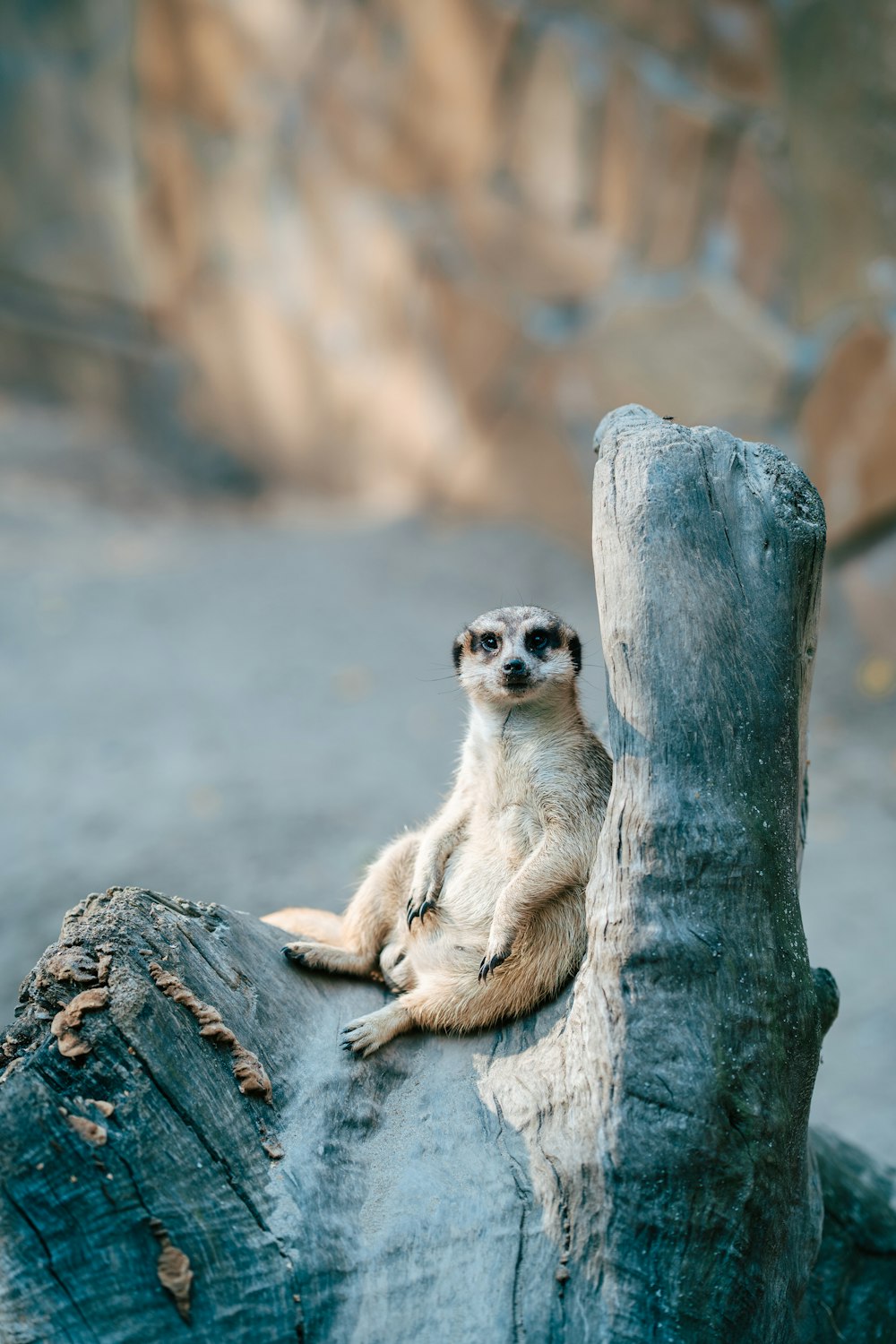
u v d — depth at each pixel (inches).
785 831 89.7
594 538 95.7
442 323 447.8
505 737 115.1
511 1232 87.7
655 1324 84.7
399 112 438.9
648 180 378.9
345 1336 84.1
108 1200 82.5
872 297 320.2
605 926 89.5
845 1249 119.9
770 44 337.7
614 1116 86.7
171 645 363.9
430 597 396.8
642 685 90.0
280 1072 96.3
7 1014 196.4
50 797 275.9
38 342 578.9
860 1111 182.2
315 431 511.5
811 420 343.6
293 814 267.0
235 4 477.4
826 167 322.7
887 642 331.3
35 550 437.7
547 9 388.2
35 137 556.4
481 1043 103.5
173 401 557.6
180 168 521.0
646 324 384.5
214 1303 83.0
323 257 481.1
